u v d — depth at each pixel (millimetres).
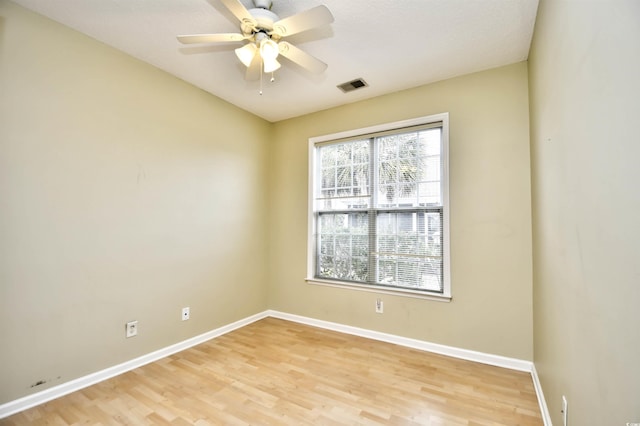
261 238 3770
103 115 2254
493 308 2502
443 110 2789
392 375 2293
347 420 1760
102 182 2240
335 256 3467
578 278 1084
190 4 1866
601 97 824
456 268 2664
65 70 2059
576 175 1085
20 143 1851
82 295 2119
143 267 2490
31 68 1902
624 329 695
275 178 3896
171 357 2605
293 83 2893
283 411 1848
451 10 1895
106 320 2246
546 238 1716
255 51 1942
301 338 3064
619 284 724
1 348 1765
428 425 1711
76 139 2104
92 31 2137
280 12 1924
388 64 2549
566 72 1189
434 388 2105
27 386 1858
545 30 1623
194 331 2891
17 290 1829
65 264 2037
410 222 2984
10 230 1808
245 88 3018
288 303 3699
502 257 2486
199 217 2973
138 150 2475
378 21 2002
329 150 3568
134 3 1854
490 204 2549
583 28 969
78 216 2107
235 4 1570
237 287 3396
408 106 2979
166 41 2260
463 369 2389
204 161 3043
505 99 2531
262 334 3176
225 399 1975
